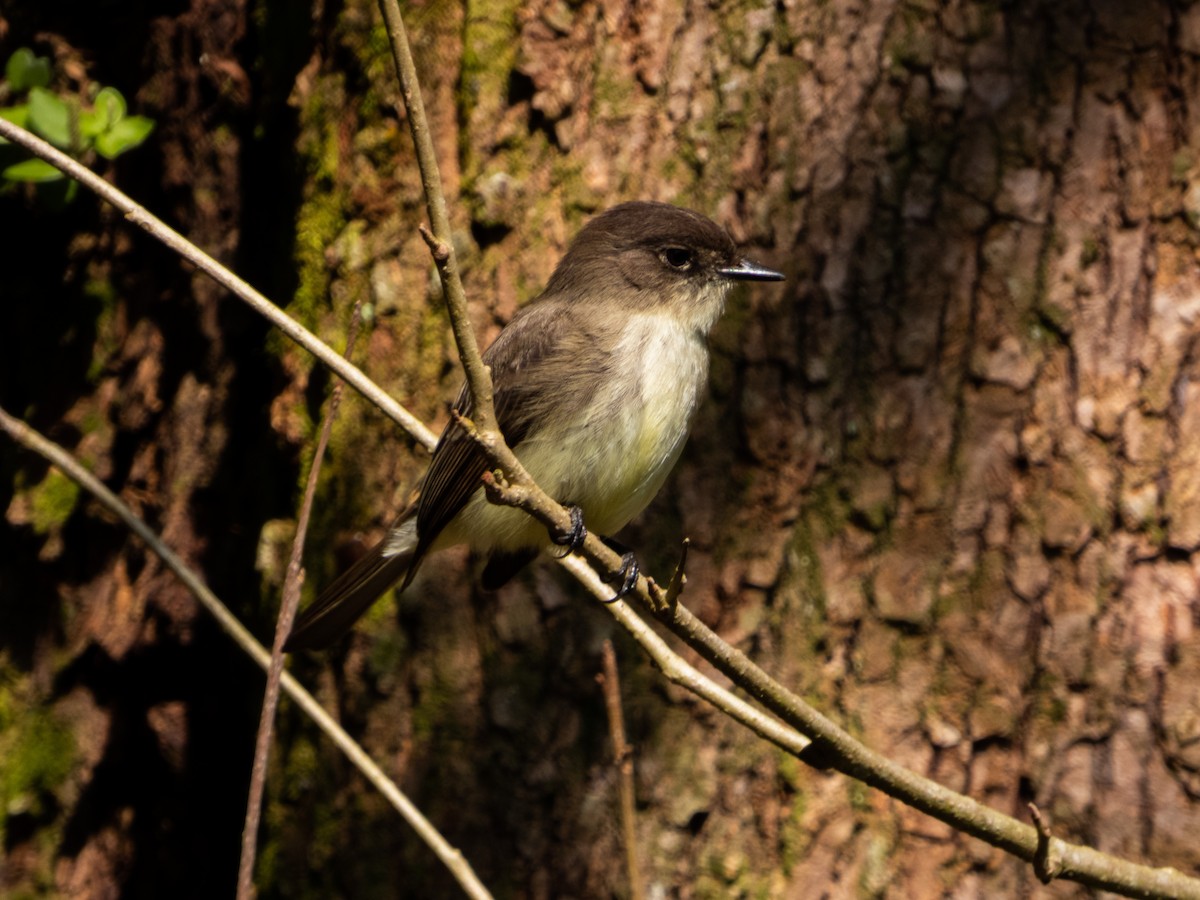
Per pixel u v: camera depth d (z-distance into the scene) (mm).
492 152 7879
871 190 7707
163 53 9070
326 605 7266
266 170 8992
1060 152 7688
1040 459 7473
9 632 9078
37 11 9273
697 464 7637
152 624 8898
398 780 7547
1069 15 7832
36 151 5148
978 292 7598
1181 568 7398
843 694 7406
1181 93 7723
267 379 8766
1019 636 7391
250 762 8430
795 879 7293
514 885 7340
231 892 8844
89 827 9086
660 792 7363
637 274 7500
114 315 9148
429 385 7809
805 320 7664
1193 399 7473
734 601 7508
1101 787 7305
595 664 7465
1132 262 7594
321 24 8508
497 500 5160
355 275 8008
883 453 7523
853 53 7820
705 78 7875
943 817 5574
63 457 6664
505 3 7984
